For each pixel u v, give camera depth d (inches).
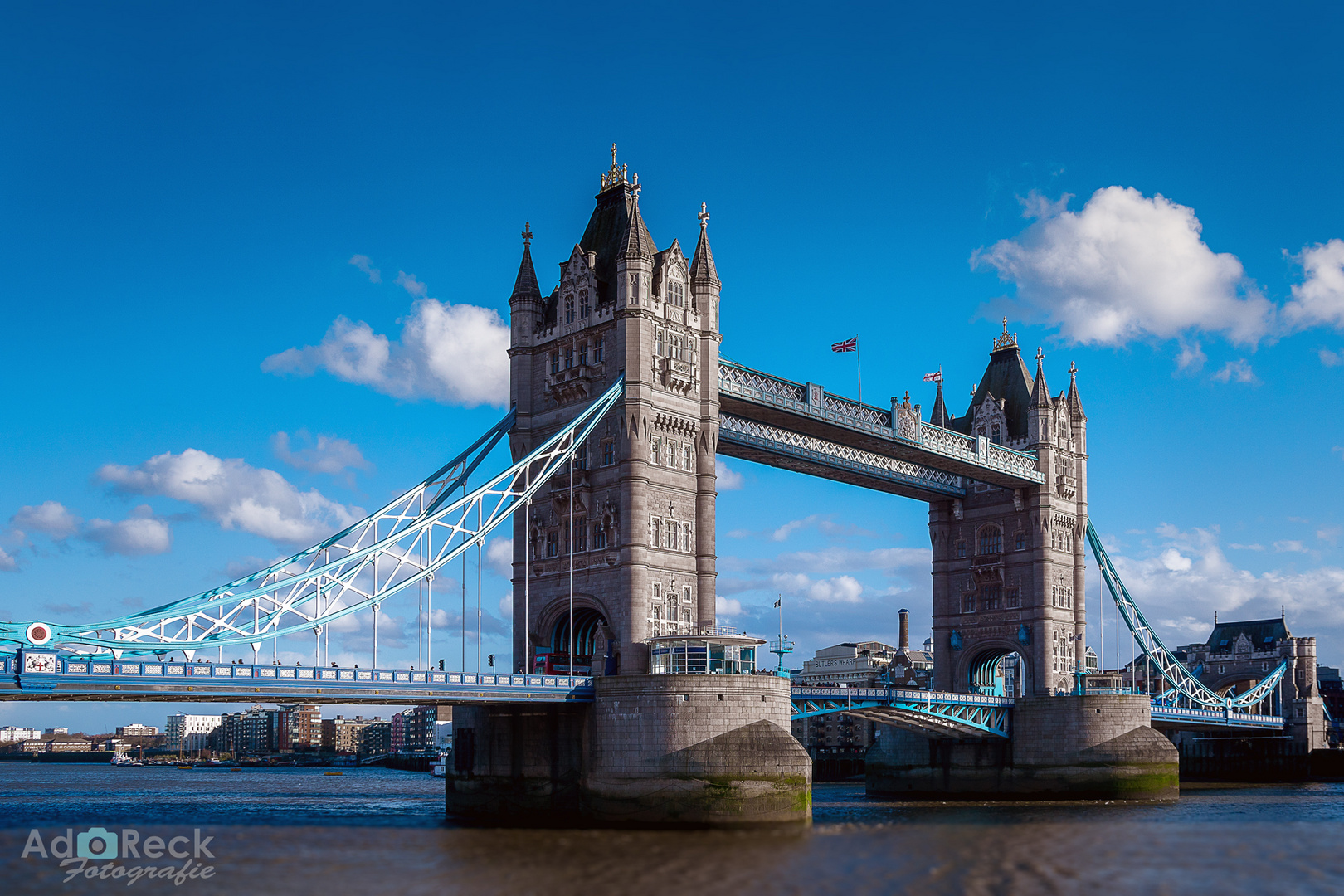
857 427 4726.9
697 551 4037.9
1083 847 3174.2
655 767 3447.3
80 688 2738.7
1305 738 7367.1
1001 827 3582.7
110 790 6619.1
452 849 2930.6
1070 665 5713.6
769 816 3385.8
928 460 5196.9
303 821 3663.9
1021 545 5738.2
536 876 2554.1
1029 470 5649.6
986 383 6077.8
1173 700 6348.4
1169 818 3986.2
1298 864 2925.7
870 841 3176.7
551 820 3656.5
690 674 3484.3
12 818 3791.8
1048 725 5172.2
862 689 4571.9
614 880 2517.2
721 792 3388.3
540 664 4055.1
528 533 4158.5
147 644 2952.8
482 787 3917.3
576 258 4183.1
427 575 3550.7
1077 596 5816.9
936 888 2527.1
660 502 3944.4
